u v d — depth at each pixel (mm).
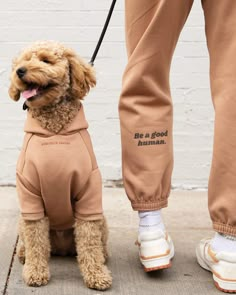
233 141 1593
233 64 1576
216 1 1575
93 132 2506
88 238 1633
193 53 2447
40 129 1589
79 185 1597
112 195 2418
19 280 1684
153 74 1648
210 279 1707
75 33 2445
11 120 2500
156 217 1711
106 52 2453
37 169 1563
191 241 1970
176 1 1585
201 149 2510
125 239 1975
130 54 1666
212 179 1645
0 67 2463
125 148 1702
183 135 2504
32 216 1611
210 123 2496
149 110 1673
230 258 1624
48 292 1621
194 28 2430
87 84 1650
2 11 2432
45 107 1585
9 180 2531
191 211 2262
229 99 1588
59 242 1783
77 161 1576
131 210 2258
